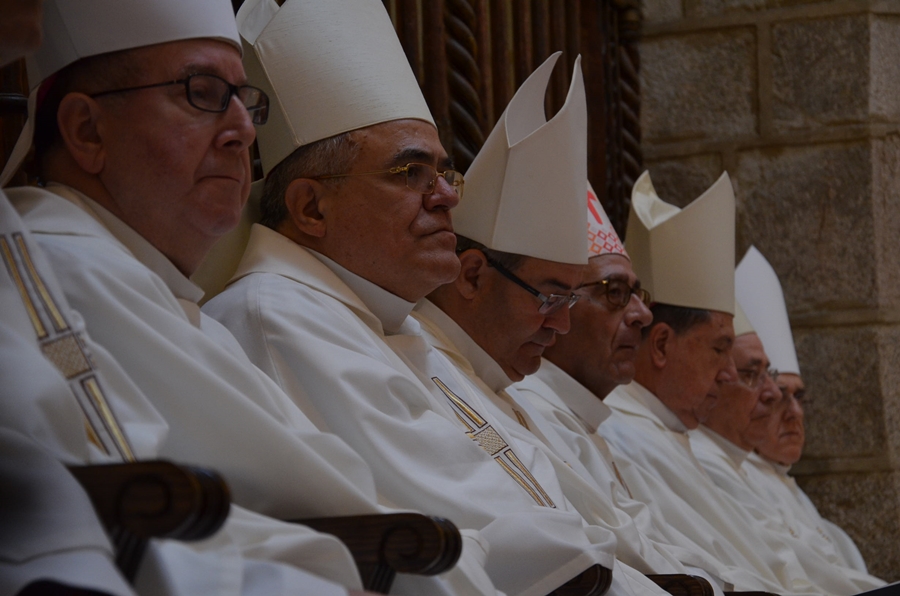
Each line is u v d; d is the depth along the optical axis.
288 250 3.02
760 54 7.46
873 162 7.32
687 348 5.30
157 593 1.58
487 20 5.80
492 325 3.74
